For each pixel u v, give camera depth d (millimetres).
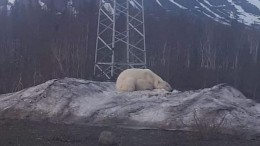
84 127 15094
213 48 63250
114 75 36469
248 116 15367
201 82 47781
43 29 53344
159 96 17766
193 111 15633
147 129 14961
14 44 49000
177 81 47031
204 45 63688
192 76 49062
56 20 56844
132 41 49188
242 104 16844
